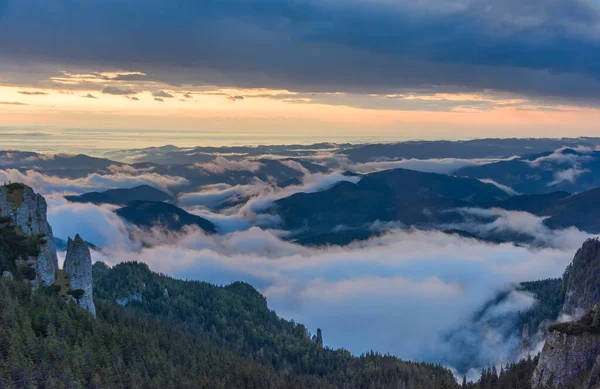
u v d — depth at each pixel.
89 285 173.12
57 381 120.62
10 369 115.75
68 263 170.75
